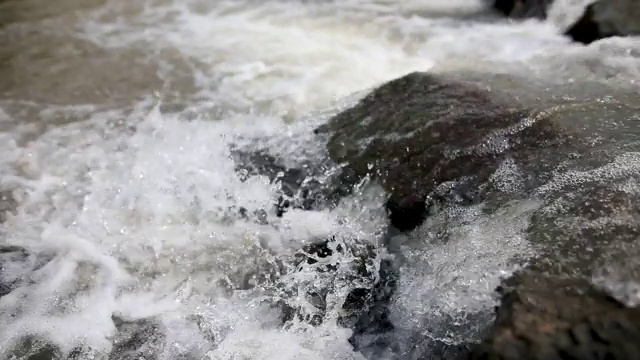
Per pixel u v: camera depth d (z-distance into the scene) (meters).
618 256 2.18
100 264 3.19
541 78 3.75
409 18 5.84
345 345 2.66
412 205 3.02
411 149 3.24
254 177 3.65
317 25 5.81
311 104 4.50
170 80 4.97
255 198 3.51
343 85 4.75
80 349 2.74
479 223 2.69
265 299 2.91
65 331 2.83
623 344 1.93
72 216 3.56
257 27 5.83
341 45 5.38
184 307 2.92
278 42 5.50
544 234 2.41
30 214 3.59
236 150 3.93
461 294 2.39
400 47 5.28
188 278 3.07
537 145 2.95
